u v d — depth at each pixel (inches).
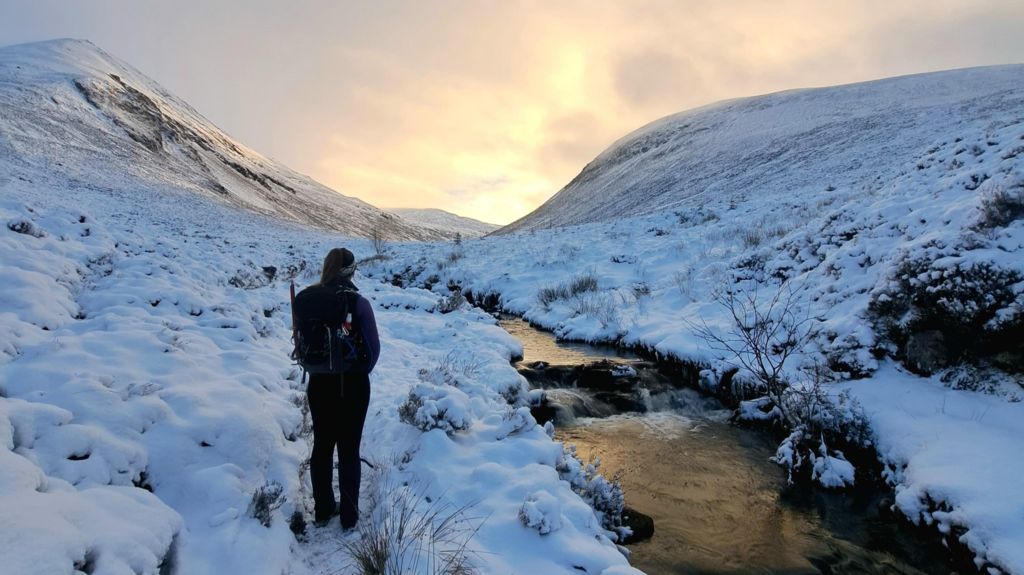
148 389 156.8
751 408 298.2
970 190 353.7
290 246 1085.8
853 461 243.6
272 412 173.8
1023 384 242.2
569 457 202.7
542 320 524.4
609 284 592.1
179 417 152.5
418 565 128.9
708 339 369.7
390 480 170.6
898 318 290.0
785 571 180.4
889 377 278.5
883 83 2367.1
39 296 195.9
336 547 138.8
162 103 4313.5
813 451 245.9
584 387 340.8
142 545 101.6
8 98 2167.8
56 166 1546.5
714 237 687.1
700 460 256.1
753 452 264.4
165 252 336.8
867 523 207.5
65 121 2253.9
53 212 307.4
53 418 128.4
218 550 119.3
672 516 209.9
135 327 197.3
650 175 2337.6
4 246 223.1
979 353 259.3
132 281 248.7
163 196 1690.5
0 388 141.0
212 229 1182.3
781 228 614.5
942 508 195.0
